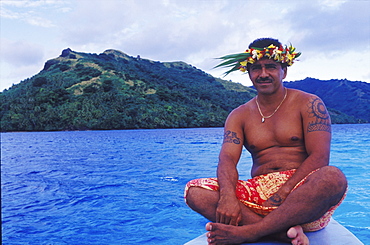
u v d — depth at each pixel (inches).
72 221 201.2
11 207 241.6
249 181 94.4
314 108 93.0
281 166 93.5
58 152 789.2
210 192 88.3
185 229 182.4
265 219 77.7
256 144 99.1
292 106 97.2
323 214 78.4
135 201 251.4
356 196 237.6
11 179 379.9
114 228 185.9
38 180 368.8
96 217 209.3
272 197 83.0
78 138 1692.9
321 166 85.4
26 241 166.6
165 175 381.7
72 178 376.5
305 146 93.3
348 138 1072.8
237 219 81.1
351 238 82.0
